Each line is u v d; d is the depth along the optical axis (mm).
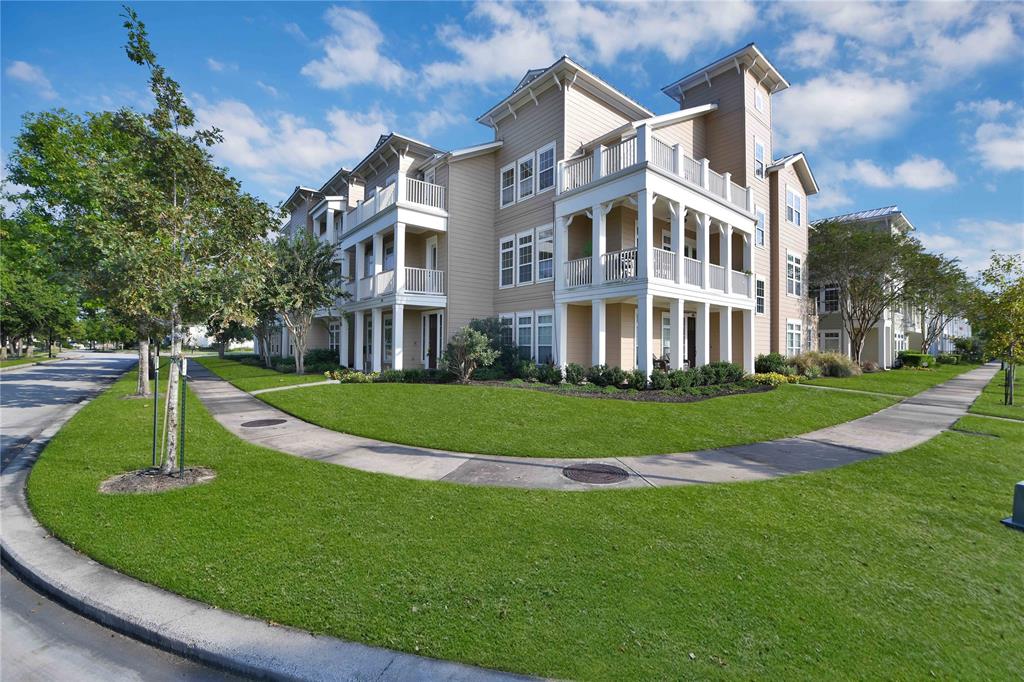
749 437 8891
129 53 5945
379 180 22516
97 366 32000
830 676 2602
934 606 3330
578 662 2652
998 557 4105
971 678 2623
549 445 7934
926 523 4828
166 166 6301
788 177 23469
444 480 6039
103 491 5469
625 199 14078
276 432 9031
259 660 2668
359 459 7066
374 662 2643
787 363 20312
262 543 4094
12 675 2723
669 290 13828
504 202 18781
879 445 8469
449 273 17969
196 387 16844
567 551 4023
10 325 35562
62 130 15820
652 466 6887
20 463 6957
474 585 3441
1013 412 12430
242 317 6969
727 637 2910
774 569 3783
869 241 24891
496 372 16297
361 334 20484
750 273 18234
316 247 20484
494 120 19062
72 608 3377
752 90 20234
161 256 5820
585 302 15359
